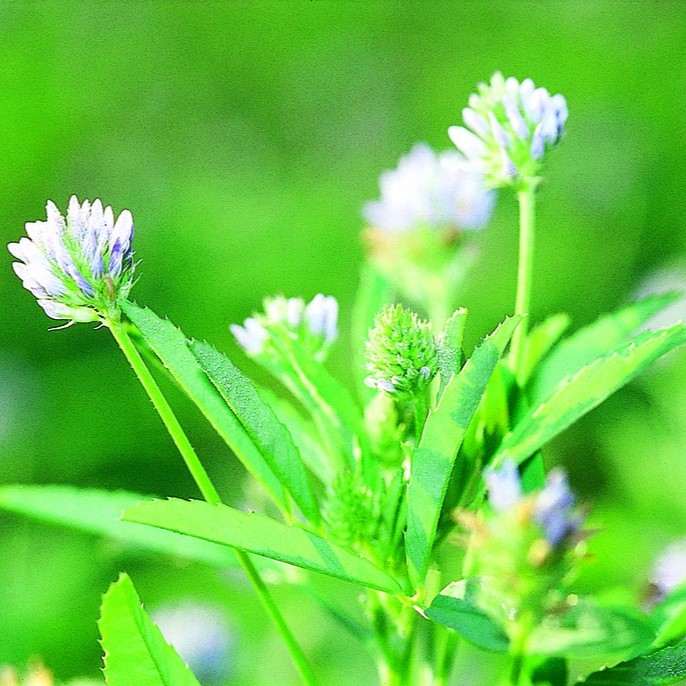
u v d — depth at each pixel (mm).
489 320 1055
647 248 1155
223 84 1581
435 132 1440
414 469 359
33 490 416
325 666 628
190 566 724
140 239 1210
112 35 1581
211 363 363
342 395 388
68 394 1003
